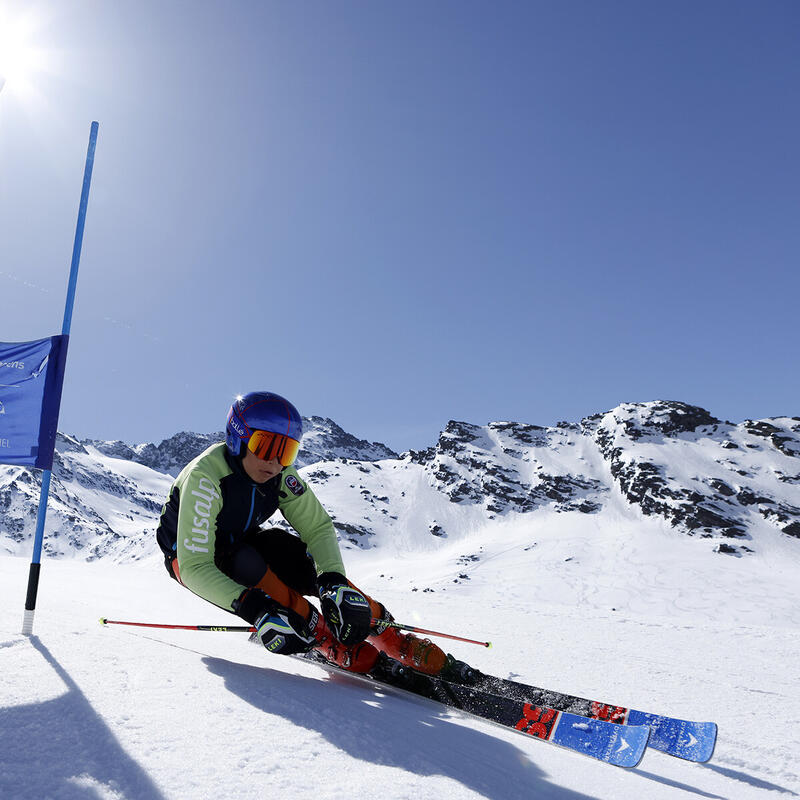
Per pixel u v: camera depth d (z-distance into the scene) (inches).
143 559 4611.2
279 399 101.1
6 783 40.6
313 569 108.6
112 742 49.4
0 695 56.5
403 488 5664.4
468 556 4097.0
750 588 2965.1
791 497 4404.5
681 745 86.0
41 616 102.5
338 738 58.8
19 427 117.3
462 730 77.2
